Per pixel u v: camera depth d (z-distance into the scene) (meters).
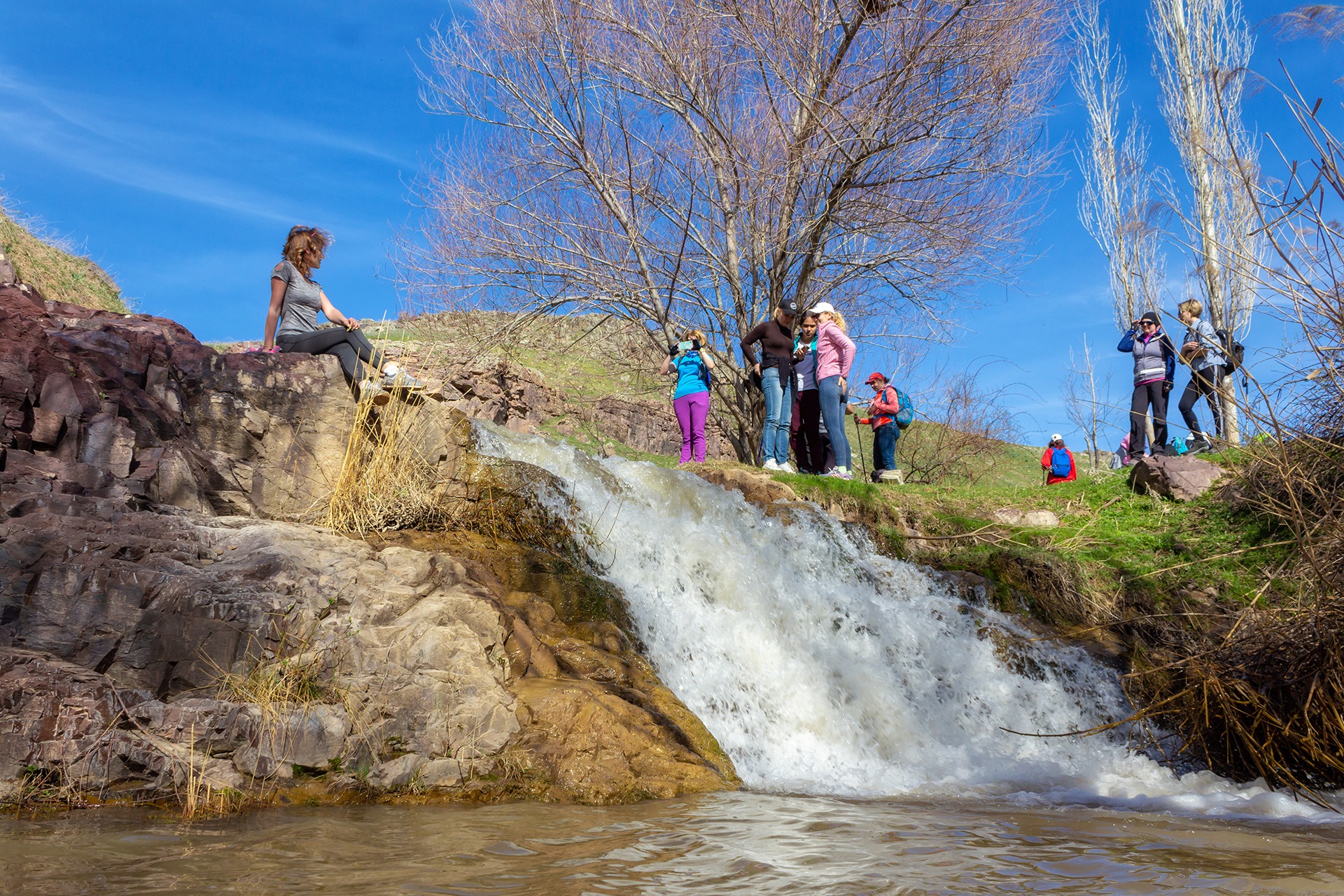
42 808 3.09
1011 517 9.26
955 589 7.50
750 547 7.18
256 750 3.50
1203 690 4.97
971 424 19.41
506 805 3.56
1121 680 6.24
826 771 4.68
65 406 4.78
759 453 14.17
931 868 2.43
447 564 5.06
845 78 12.97
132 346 5.46
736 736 4.91
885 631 6.42
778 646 5.85
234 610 3.95
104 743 3.29
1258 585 6.94
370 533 5.79
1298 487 5.68
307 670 3.93
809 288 14.60
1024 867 2.45
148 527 4.49
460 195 14.14
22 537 3.81
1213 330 8.68
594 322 15.77
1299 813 3.79
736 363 14.54
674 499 7.65
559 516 6.61
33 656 3.56
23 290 5.69
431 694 4.07
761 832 2.98
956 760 5.00
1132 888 2.20
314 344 6.61
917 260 14.27
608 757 4.05
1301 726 4.59
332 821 3.12
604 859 2.56
